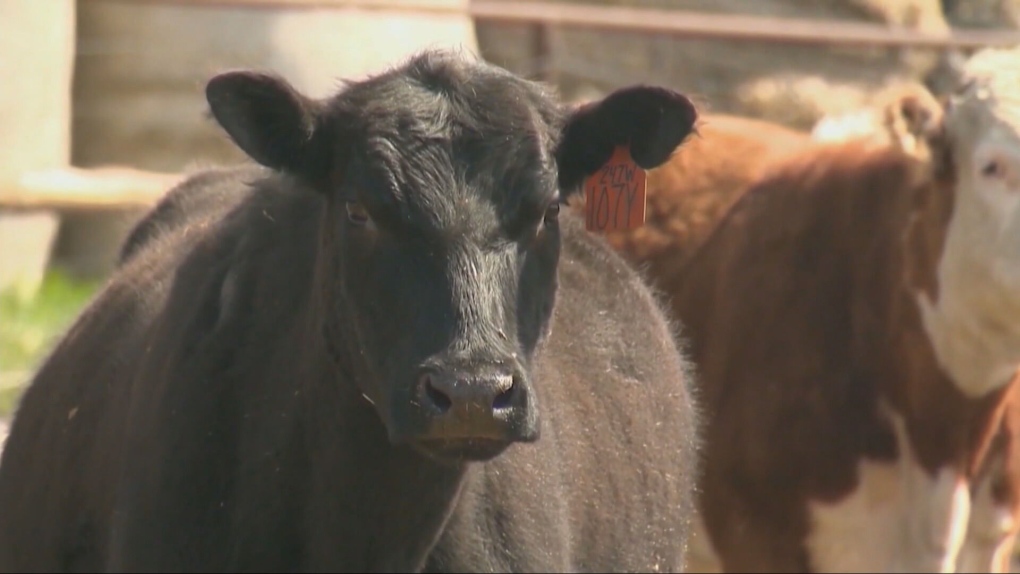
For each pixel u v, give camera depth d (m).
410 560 11.41
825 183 17.50
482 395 9.77
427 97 11.00
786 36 26.09
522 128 10.90
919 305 16.41
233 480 11.40
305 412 11.26
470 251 10.46
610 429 13.73
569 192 11.88
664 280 18.34
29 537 12.73
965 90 16.38
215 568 11.32
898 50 39.91
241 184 14.07
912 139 16.36
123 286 13.26
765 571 17.30
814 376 16.98
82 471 12.27
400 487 11.17
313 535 11.40
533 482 12.14
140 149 33.94
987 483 17.14
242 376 11.52
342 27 33.12
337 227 10.98
